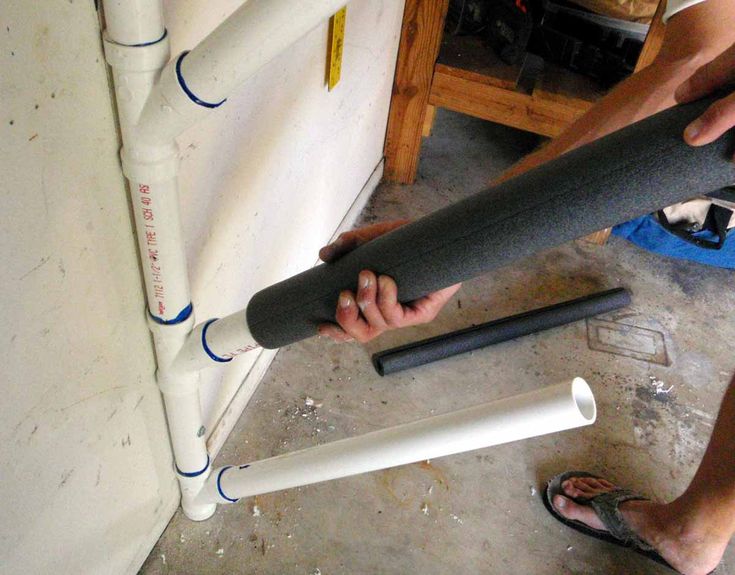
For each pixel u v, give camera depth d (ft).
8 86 1.32
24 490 1.95
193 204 2.38
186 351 2.30
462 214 1.67
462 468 3.79
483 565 3.40
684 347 4.72
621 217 1.52
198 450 2.89
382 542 3.41
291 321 2.06
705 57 2.44
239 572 3.21
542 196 1.55
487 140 6.60
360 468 2.26
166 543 3.26
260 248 3.33
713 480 3.02
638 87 2.56
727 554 3.60
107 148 1.71
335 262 1.98
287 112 3.06
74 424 2.09
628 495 3.57
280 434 3.83
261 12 1.30
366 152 5.18
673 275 5.30
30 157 1.46
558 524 3.64
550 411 1.73
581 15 5.08
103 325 2.04
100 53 1.54
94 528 2.54
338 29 3.32
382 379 4.21
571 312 4.67
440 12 4.75
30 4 1.29
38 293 1.66
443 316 4.67
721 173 1.37
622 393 4.36
